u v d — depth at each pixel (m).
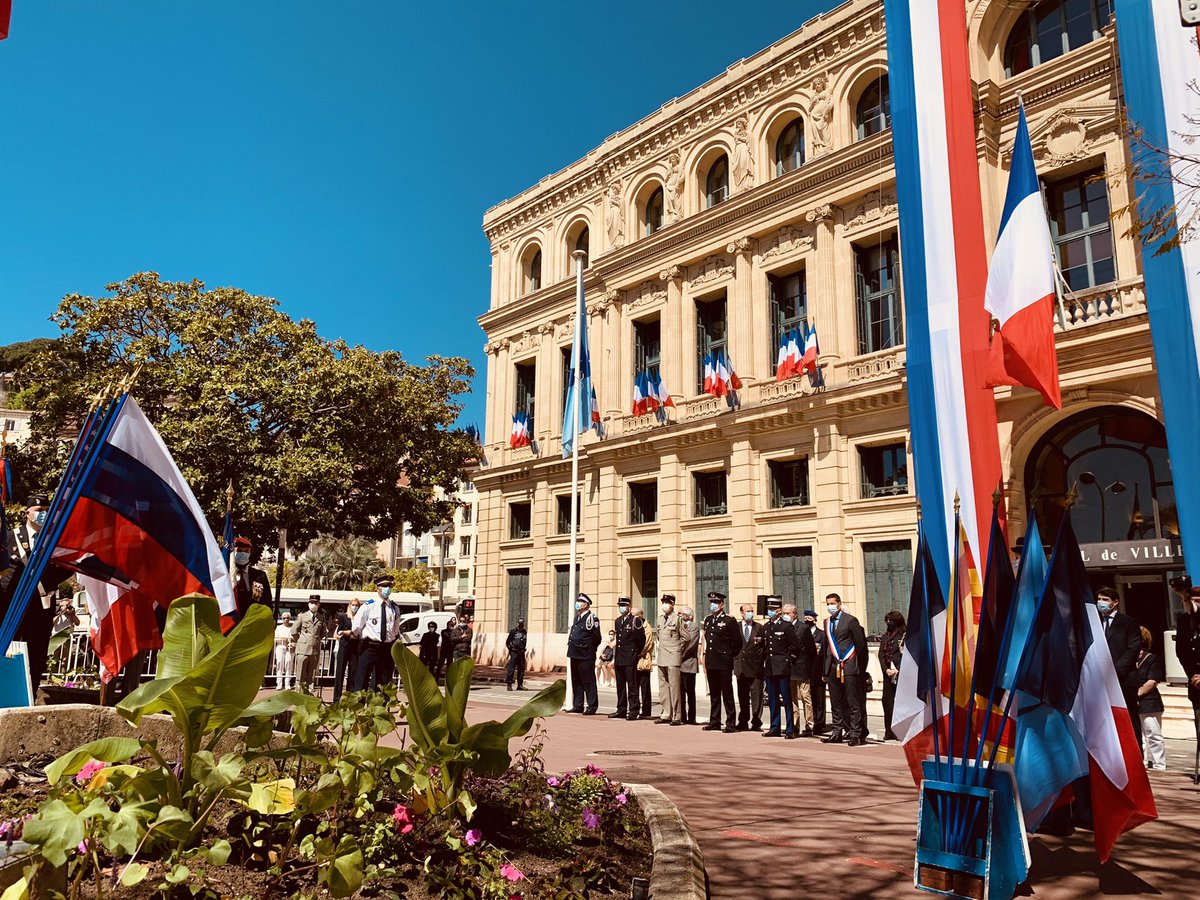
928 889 4.63
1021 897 4.75
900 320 20.97
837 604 12.54
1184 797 7.98
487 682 23.62
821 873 5.05
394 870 3.52
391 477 24.69
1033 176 14.77
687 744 11.34
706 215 25.08
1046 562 5.29
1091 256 18.05
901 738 5.23
